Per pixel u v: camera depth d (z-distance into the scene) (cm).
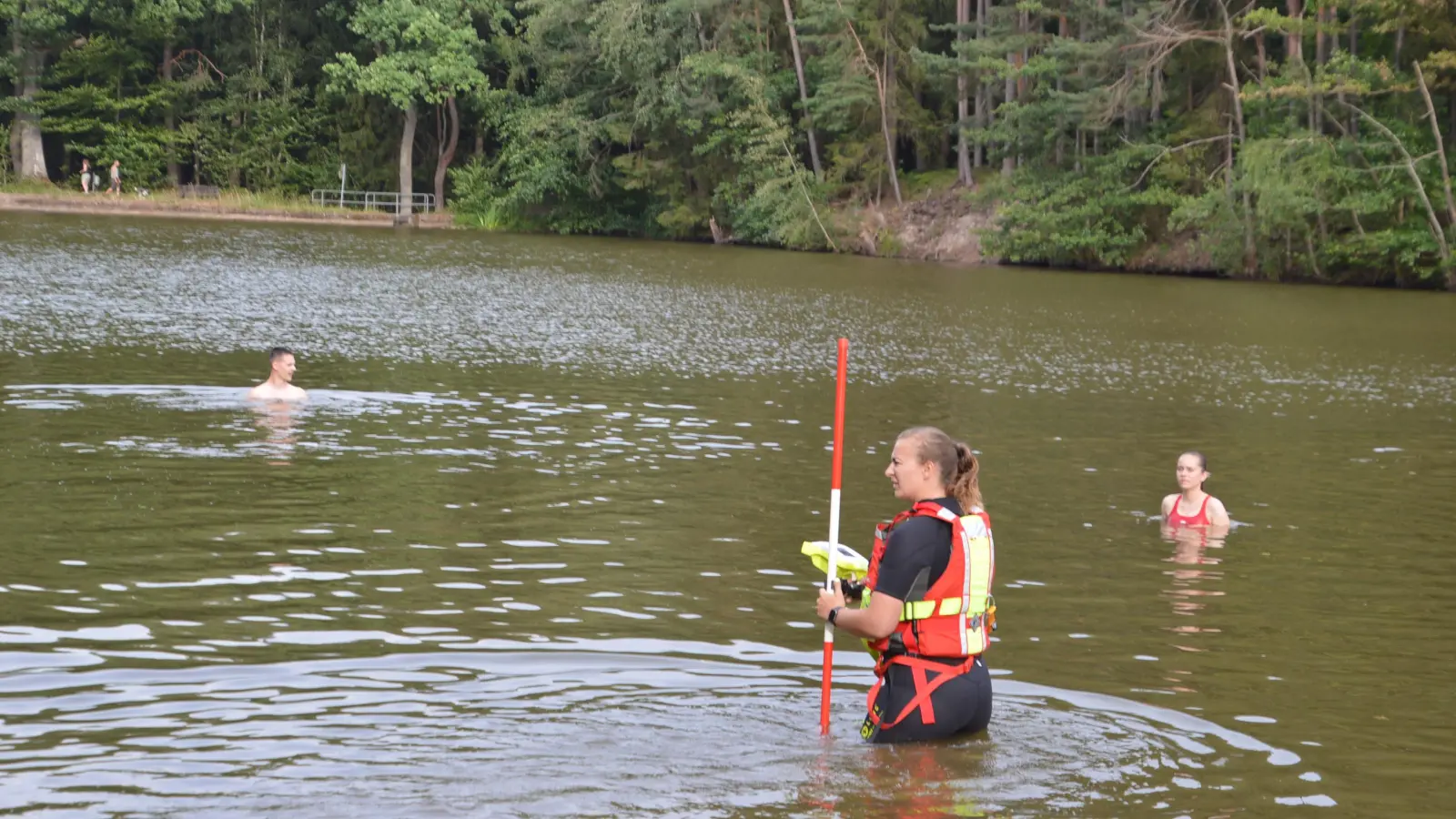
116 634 759
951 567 609
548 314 2714
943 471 617
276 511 1077
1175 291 3819
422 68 6194
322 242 4600
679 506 1151
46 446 1280
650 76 5797
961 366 2188
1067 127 4888
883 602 597
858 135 5591
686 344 2325
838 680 716
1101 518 1178
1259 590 959
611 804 536
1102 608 898
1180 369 2252
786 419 1623
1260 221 4238
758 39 5747
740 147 5756
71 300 2541
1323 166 4094
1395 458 1515
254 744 593
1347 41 4753
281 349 1597
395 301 2830
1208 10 4681
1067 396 1914
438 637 774
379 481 1198
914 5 5622
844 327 2689
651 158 6181
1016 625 849
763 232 5581
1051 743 625
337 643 755
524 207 6306
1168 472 1391
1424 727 683
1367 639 846
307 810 523
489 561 956
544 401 1678
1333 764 624
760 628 816
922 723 609
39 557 917
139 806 524
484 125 6606
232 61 6900
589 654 748
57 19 6244
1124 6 4619
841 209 5506
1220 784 590
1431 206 4072
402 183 6412
